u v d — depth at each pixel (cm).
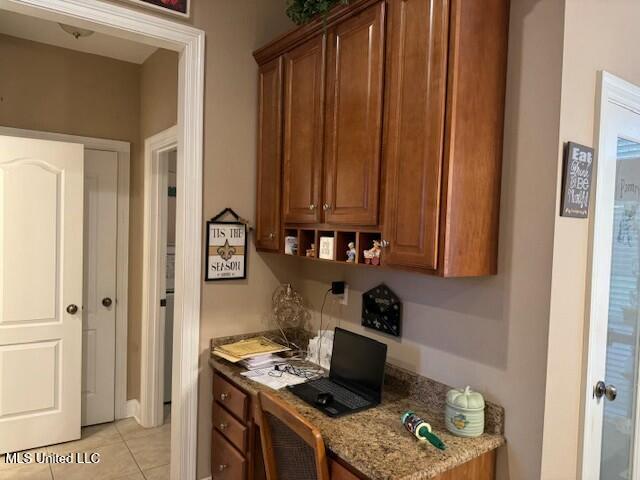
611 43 163
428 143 150
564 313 151
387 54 168
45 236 293
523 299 153
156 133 315
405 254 158
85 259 328
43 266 293
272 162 234
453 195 145
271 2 252
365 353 191
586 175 154
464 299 171
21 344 289
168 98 295
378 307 210
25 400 291
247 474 204
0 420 285
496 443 153
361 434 156
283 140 227
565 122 146
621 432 190
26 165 285
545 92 148
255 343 240
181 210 229
